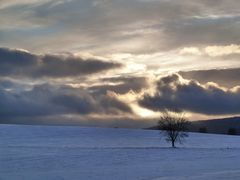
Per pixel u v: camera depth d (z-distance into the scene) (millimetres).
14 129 106312
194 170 43312
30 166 46875
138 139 100625
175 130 87188
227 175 39031
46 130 108438
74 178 38094
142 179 36812
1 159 52875
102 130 116188
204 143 93875
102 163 50062
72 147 71875
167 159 55062
